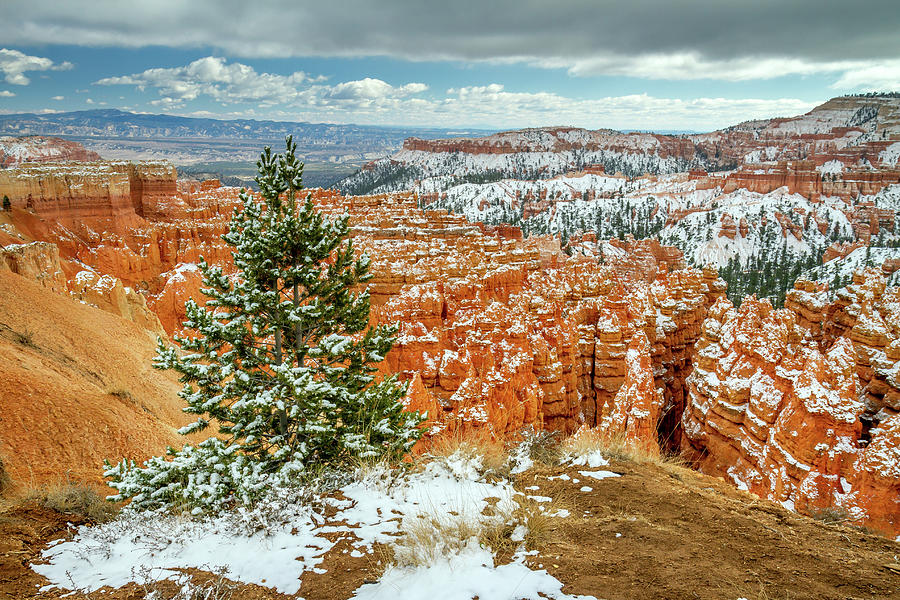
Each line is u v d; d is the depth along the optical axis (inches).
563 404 1628.9
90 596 273.3
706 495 405.4
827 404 1096.8
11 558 316.2
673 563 290.2
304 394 474.0
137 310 1701.5
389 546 308.7
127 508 398.0
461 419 1238.9
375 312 1510.8
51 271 1450.5
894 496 946.1
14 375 752.3
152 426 892.6
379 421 531.5
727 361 1523.1
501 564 284.5
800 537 333.4
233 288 534.3
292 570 289.9
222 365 515.5
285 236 546.6
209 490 396.5
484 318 1561.3
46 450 680.4
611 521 346.6
